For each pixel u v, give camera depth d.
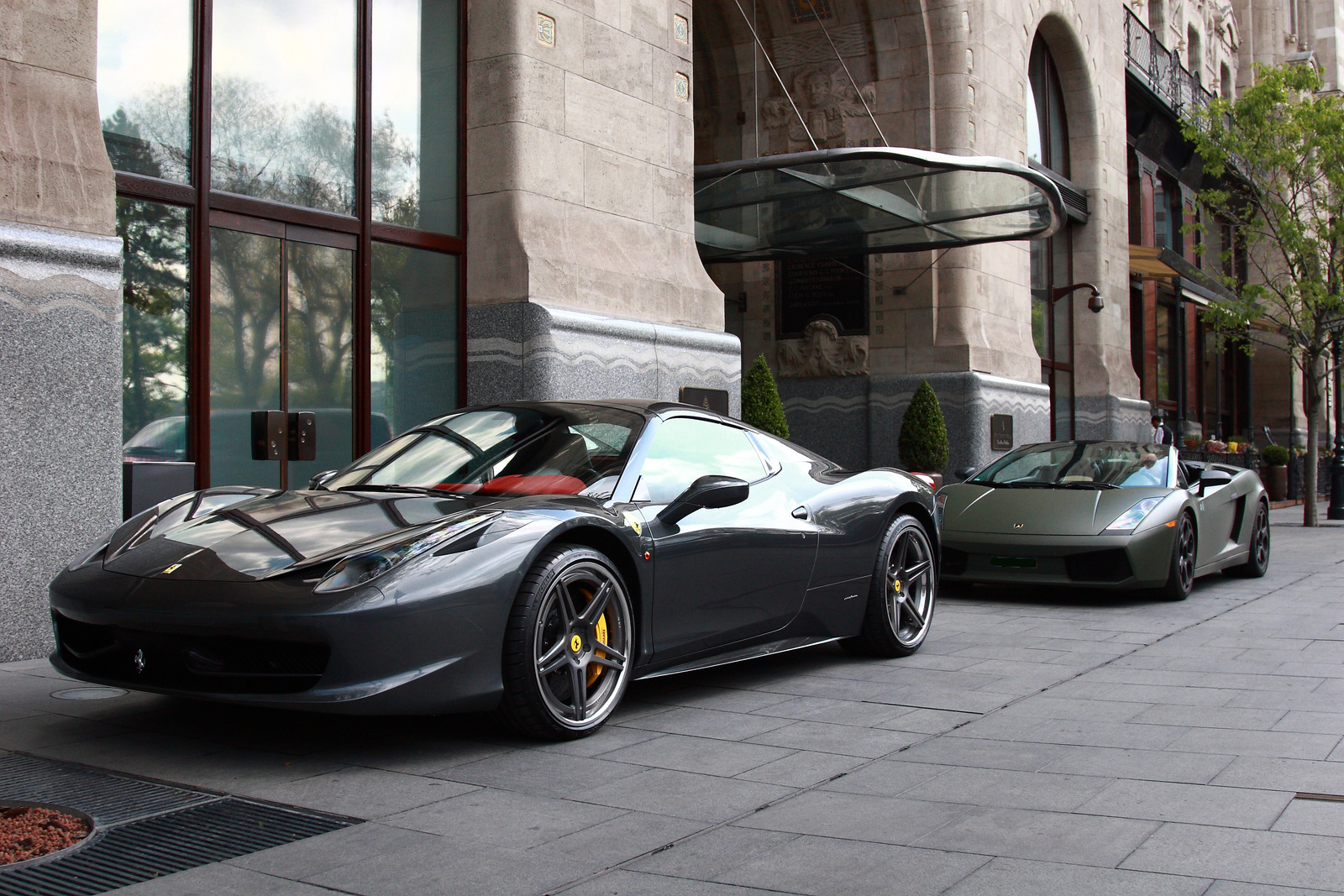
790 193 11.06
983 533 7.93
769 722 4.21
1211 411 28.20
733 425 5.17
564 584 3.86
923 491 5.91
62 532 5.39
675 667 4.42
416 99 8.65
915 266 15.10
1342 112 16.27
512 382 8.52
